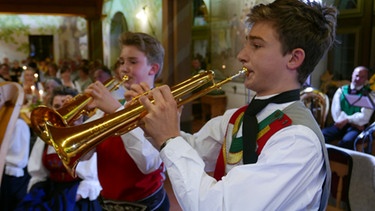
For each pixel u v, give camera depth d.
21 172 2.21
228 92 3.19
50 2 10.13
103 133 0.87
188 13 5.19
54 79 4.09
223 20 4.27
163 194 1.55
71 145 0.88
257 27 0.86
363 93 3.21
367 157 1.87
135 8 7.99
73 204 1.76
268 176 0.76
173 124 0.83
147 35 1.50
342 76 3.88
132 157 1.35
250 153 0.86
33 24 13.01
